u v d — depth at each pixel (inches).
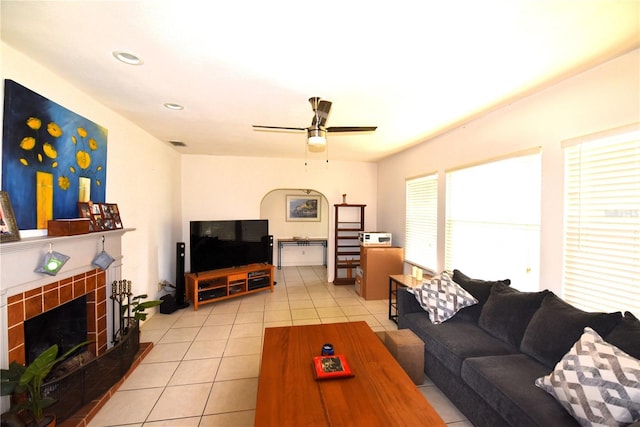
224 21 60.2
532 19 59.5
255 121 130.0
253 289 192.7
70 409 76.2
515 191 107.1
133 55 74.1
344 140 163.5
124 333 103.4
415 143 170.9
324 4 54.9
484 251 122.7
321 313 161.5
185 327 141.3
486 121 119.9
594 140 79.7
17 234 65.9
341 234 233.1
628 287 73.2
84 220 85.2
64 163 87.0
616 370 55.1
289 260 290.5
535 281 99.4
